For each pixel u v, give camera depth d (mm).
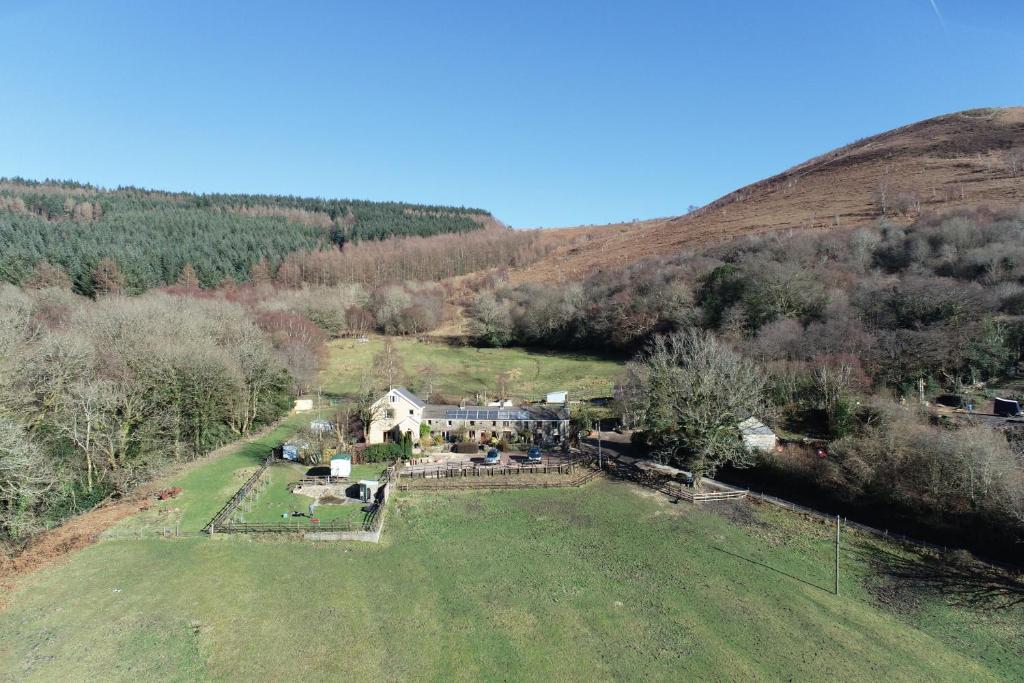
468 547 42250
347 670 28906
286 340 99250
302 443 62750
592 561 40531
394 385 92688
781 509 49156
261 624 32156
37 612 32188
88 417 45312
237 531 42500
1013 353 65438
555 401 80375
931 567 39812
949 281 75562
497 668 29453
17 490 37125
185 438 60781
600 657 30531
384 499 48000
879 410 55312
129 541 40750
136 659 28797
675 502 50656
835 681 29281
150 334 66188
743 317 90188
